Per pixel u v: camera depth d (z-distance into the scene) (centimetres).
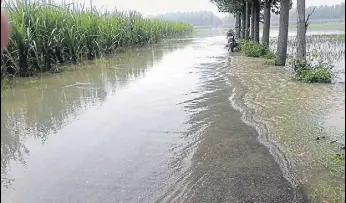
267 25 1853
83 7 1689
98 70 1301
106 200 380
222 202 368
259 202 365
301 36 1095
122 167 464
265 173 429
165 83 1042
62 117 704
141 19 2825
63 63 1323
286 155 473
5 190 409
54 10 1368
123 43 2097
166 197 384
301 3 1088
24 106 789
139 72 1268
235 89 926
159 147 532
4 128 636
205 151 509
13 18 1086
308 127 577
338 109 677
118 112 731
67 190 405
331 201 352
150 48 2375
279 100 781
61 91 941
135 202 375
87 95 895
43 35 1196
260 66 1364
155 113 716
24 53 1093
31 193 401
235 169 445
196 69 1324
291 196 373
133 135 588
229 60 1606
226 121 646
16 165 482
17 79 1063
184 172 444
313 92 848
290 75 1111
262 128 595
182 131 600
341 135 528
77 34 1392
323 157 453
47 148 542
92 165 474
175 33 4509
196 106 762
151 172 447
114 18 2089
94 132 609
